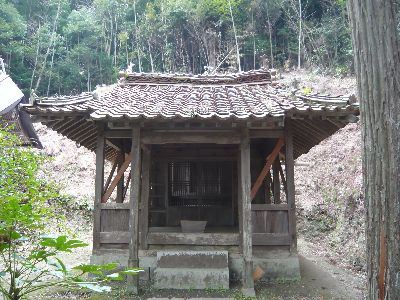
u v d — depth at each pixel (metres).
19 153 4.49
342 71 22.78
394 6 3.88
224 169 9.02
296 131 8.00
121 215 6.98
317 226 11.30
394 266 3.53
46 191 5.07
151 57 29.61
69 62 29.02
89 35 32.47
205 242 6.93
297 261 6.75
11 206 2.25
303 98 6.71
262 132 7.09
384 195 3.63
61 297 5.65
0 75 11.55
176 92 8.44
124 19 33.59
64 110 6.35
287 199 6.96
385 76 3.72
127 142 9.33
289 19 28.88
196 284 6.35
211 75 9.35
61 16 33.44
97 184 7.02
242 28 28.89
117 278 2.11
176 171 9.01
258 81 9.03
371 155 3.76
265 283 6.61
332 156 14.86
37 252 2.25
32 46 27.86
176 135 6.62
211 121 6.04
